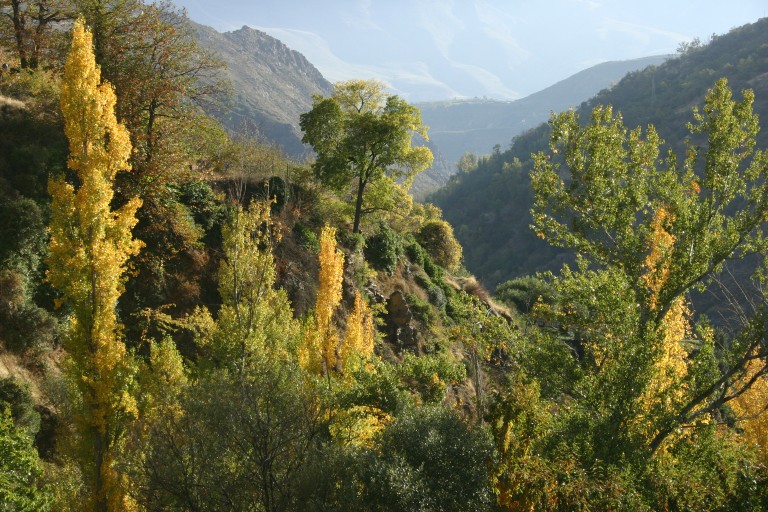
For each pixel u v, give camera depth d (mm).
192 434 13156
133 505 15367
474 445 14039
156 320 26359
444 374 19797
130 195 27062
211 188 32812
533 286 56562
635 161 16078
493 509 13875
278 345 21484
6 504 11672
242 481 12797
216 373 15516
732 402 18109
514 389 15430
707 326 15891
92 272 15945
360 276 35562
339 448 13711
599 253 16234
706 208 15391
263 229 32250
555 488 12562
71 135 16156
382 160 37250
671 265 15242
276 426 13625
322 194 39688
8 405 16594
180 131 29125
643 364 14172
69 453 17062
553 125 16656
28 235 23453
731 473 12859
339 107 37312
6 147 26391
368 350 23688
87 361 15953
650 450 14398
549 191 16656
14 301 22469
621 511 11820
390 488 12266
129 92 27016
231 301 21047
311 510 11758
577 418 14539
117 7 27656
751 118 15328
